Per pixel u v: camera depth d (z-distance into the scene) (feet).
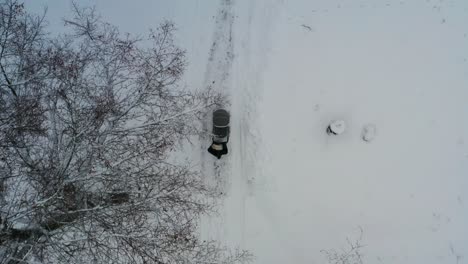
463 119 45.01
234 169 44.62
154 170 41.78
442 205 43.70
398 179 44.04
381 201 43.75
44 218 36.91
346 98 45.27
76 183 37.19
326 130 44.60
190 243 41.04
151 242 36.78
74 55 41.98
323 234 43.27
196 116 44.24
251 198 43.93
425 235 43.34
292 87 45.39
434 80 45.88
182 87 44.80
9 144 36.99
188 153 44.32
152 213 41.06
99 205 36.27
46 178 35.32
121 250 40.01
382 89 45.57
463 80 45.93
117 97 42.78
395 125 44.86
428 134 44.75
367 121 44.88
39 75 38.22
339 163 44.24
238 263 42.68
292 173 43.96
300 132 44.57
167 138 41.55
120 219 37.11
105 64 40.88
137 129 40.52
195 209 41.52
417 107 45.24
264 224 43.42
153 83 40.88
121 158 38.78
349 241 43.14
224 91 45.98
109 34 44.42
